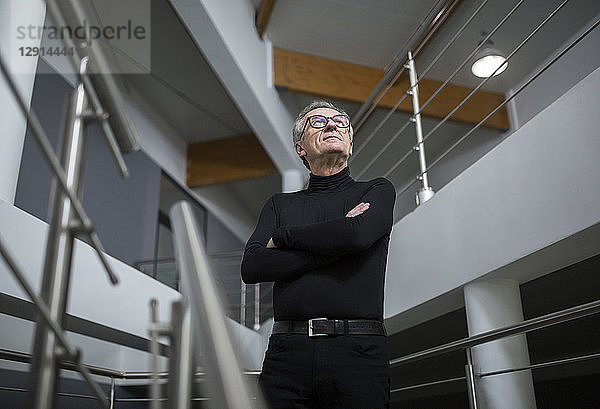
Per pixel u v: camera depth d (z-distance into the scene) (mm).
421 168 2748
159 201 5473
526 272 2092
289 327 1081
